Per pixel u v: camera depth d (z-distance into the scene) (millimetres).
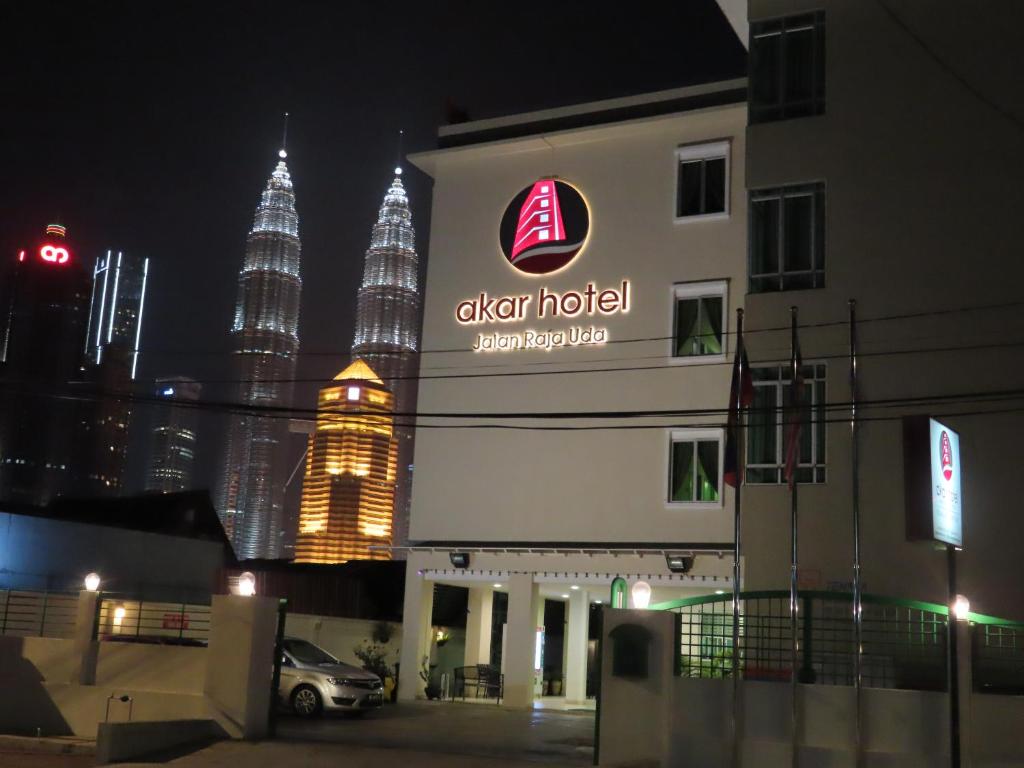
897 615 18734
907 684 17422
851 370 21453
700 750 16453
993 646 17422
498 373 30984
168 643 21469
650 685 16844
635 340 29547
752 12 26422
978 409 22812
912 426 18375
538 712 27516
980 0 24516
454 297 31969
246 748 17656
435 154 32688
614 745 16766
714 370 28531
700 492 28141
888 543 22812
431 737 20859
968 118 24125
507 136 32188
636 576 28094
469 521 30422
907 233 24078
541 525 29562
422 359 31906
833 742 15977
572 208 30984
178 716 19219
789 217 25344
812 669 18141
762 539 23828
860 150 24781
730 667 17844
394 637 31609
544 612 34688
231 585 36000
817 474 23828
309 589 35125
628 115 30625
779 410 22812
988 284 23312
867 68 25094
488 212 32094
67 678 20266
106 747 16203
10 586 30297
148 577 34469
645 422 29000
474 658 32594
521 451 30266
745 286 27797
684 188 29922
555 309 30641
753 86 26141
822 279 24703
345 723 22672
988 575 21984
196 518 41188
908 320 23688
